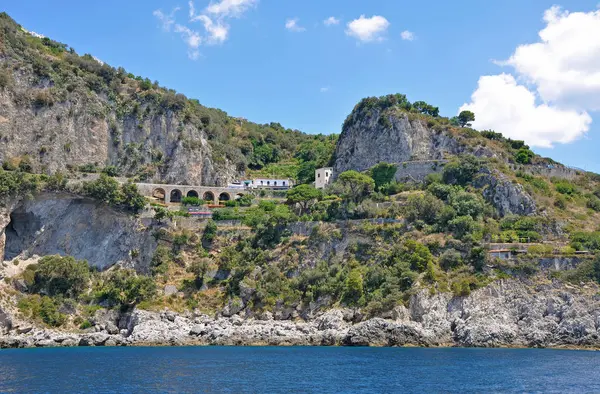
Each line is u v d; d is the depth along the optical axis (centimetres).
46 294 12975
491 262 12262
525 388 6962
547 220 13662
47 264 13138
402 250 12769
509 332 11194
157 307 12900
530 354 10050
